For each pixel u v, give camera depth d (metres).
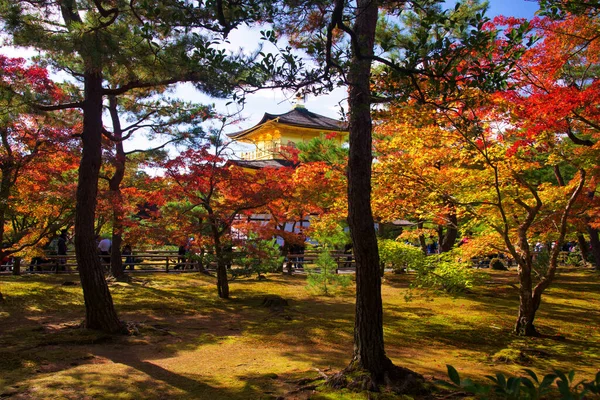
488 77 4.39
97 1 7.31
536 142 9.68
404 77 4.68
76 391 5.88
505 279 20.17
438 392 5.87
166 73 8.20
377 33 8.37
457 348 8.97
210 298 14.38
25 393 5.74
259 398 5.70
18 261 17.80
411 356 8.20
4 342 8.20
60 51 8.34
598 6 5.64
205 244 14.95
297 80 4.84
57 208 13.61
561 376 2.38
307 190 15.38
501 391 2.40
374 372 6.09
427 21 4.40
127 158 16.14
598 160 9.48
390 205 12.16
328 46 4.93
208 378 6.60
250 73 4.81
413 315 12.25
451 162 11.80
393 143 11.38
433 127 10.05
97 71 8.63
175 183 15.14
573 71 11.45
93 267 9.21
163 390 6.03
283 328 10.32
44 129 11.56
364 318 6.21
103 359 7.52
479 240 11.41
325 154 17.44
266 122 31.19
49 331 9.19
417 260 11.92
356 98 5.80
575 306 14.10
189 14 5.21
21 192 12.61
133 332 9.31
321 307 13.29
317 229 16.36
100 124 9.35
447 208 11.87
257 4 4.88
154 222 16.02
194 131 13.96
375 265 6.20
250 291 16.03
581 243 27.36
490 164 9.23
